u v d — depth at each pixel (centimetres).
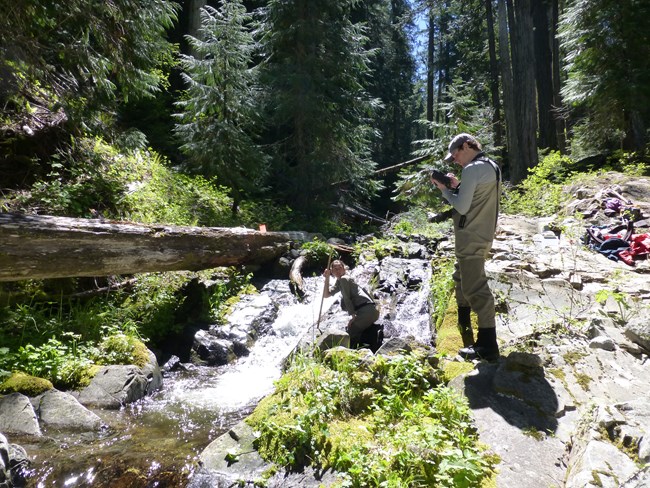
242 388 506
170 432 388
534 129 1845
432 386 360
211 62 1140
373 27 2852
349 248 939
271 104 1364
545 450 286
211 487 286
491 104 2455
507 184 1572
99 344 530
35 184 706
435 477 258
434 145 1334
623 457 250
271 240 871
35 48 683
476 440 298
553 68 2362
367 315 530
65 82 782
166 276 713
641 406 293
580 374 359
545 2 2173
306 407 333
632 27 1324
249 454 307
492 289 534
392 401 328
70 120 794
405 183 1384
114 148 935
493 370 370
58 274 518
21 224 477
